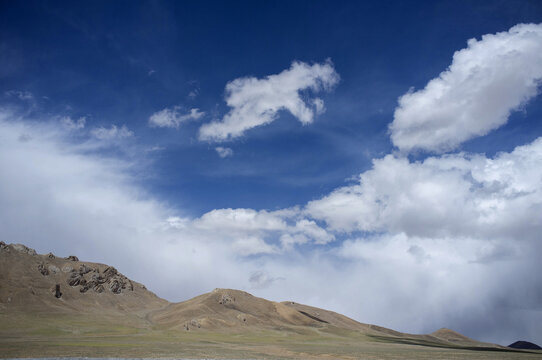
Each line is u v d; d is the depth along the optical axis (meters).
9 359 75.44
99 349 98.25
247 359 90.50
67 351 90.69
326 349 139.38
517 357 127.12
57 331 163.50
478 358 117.94
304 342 188.75
